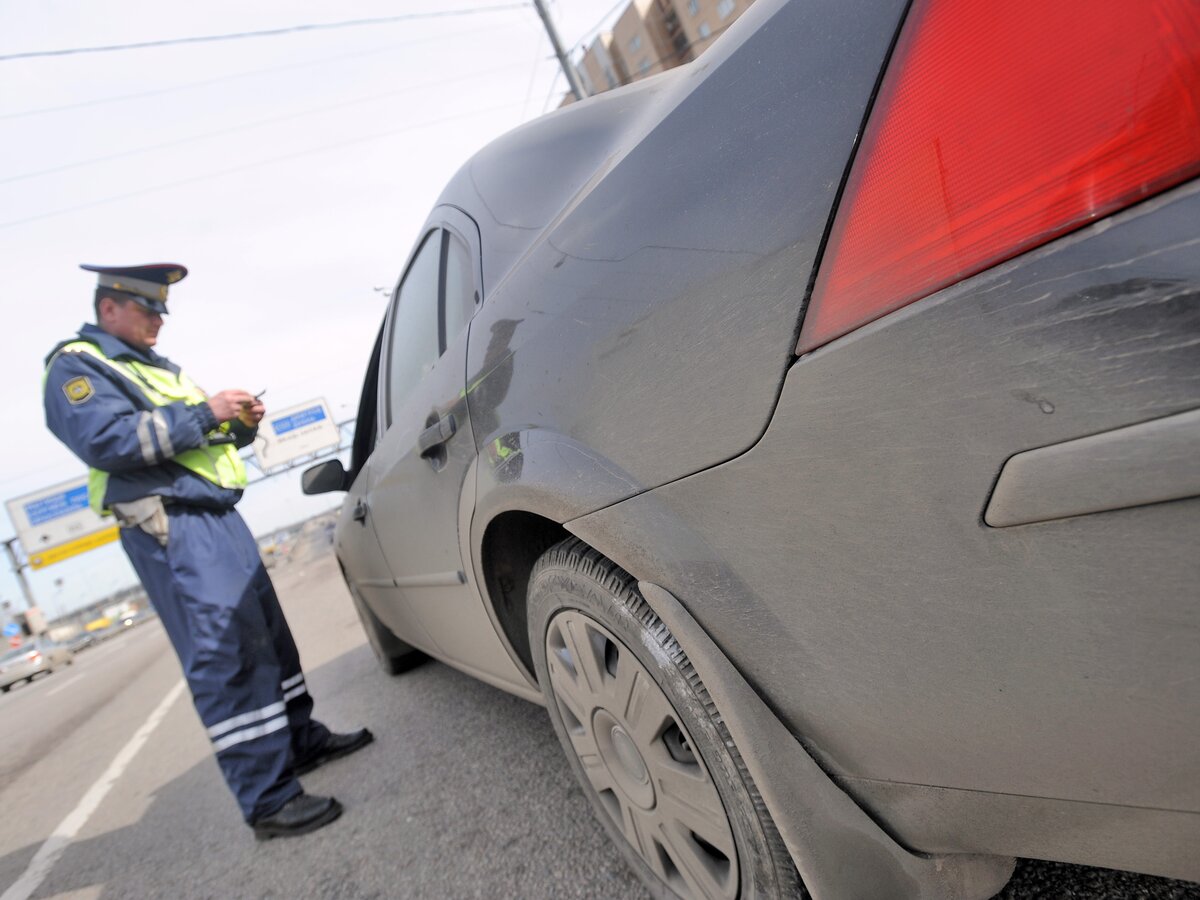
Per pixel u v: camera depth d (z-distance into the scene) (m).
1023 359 0.55
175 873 2.43
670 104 1.05
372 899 1.83
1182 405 0.48
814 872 0.89
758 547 0.84
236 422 2.68
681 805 1.16
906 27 0.67
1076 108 0.53
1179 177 0.48
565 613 1.31
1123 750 0.59
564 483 1.11
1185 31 0.48
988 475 0.59
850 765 0.86
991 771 0.71
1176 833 0.60
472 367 1.48
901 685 0.74
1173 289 0.48
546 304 1.21
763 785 0.90
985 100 0.58
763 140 0.81
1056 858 0.73
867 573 0.72
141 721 5.92
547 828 1.90
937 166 0.61
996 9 0.59
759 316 0.78
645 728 1.18
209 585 2.38
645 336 0.95
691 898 1.24
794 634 0.83
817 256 0.72
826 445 0.72
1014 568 0.60
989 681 0.66
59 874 2.82
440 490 1.74
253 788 2.40
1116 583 0.54
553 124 1.70
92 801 3.81
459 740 2.73
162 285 2.63
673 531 0.94
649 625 1.08
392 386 2.41
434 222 2.07
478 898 1.69
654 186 0.99
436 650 2.71
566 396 1.13
